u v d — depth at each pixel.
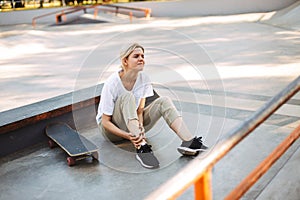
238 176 2.33
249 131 1.20
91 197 2.25
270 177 2.24
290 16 8.73
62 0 12.65
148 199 1.00
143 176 2.43
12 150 2.86
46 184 2.43
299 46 6.14
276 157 1.38
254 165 2.44
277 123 3.01
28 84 5.03
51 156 2.79
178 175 1.06
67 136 2.85
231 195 1.18
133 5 11.90
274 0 10.72
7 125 2.80
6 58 6.97
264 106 1.30
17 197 2.31
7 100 4.38
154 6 11.82
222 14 11.17
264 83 4.20
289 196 1.95
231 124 3.12
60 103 3.20
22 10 11.87
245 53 5.90
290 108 3.28
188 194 2.14
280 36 7.17
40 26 11.00
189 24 9.62
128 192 2.28
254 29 8.23
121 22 10.87
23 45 8.24
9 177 2.54
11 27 11.08
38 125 2.98
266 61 5.26
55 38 8.91
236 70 4.86
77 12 11.91
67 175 2.51
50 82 5.08
